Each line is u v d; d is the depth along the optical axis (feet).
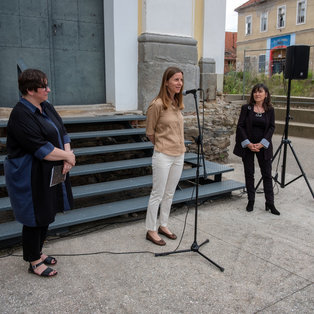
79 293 8.75
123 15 17.63
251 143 13.99
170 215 13.93
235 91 41.22
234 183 16.40
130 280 9.36
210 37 20.94
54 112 9.27
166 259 10.47
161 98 10.46
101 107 18.45
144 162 15.42
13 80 16.88
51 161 8.48
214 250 11.07
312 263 10.39
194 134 19.79
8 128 8.24
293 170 20.99
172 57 18.81
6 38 16.48
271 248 11.27
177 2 18.71
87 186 13.71
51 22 17.38
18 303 8.34
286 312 8.13
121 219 13.43
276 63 43.65
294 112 33.83
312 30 88.17
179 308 8.22
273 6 97.86
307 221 13.48
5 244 10.90
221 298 8.62
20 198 8.45
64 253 10.76
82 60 18.47
